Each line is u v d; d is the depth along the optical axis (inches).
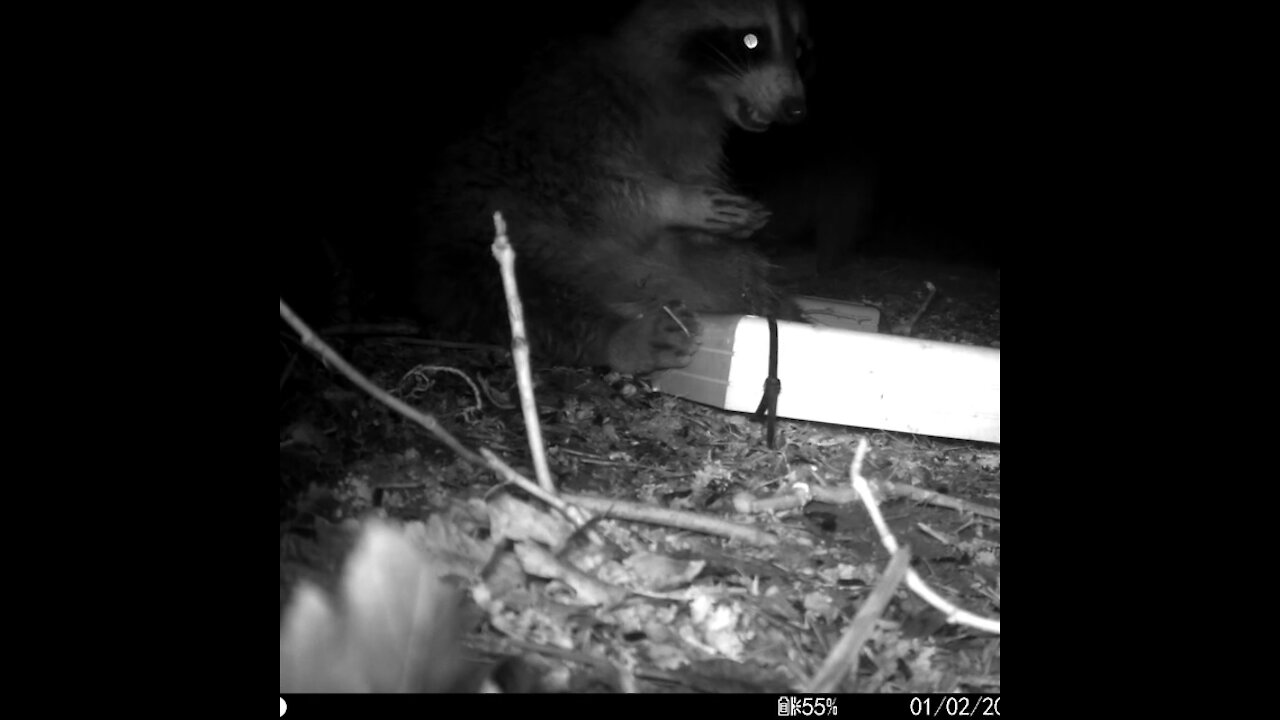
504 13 80.4
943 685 40.5
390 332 57.9
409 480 45.8
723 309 62.1
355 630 38.2
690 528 45.4
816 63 70.9
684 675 38.6
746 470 50.9
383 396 43.7
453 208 59.4
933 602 39.8
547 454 49.6
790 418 53.8
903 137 106.9
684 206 62.1
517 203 59.8
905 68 108.1
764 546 45.6
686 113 65.1
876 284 83.9
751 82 64.0
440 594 39.2
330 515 43.2
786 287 69.7
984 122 106.9
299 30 77.8
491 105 61.6
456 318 58.8
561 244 59.4
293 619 38.1
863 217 99.7
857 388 53.5
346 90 77.9
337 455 46.8
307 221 68.2
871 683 40.1
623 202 61.6
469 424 50.7
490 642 38.6
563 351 57.6
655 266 60.7
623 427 52.8
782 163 98.4
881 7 108.0
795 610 42.4
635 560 43.1
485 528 43.4
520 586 40.9
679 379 55.9
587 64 61.9
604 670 38.1
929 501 49.8
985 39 107.9
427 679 37.2
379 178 72.9
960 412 53.8
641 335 56.2
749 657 40.3
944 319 75.0
